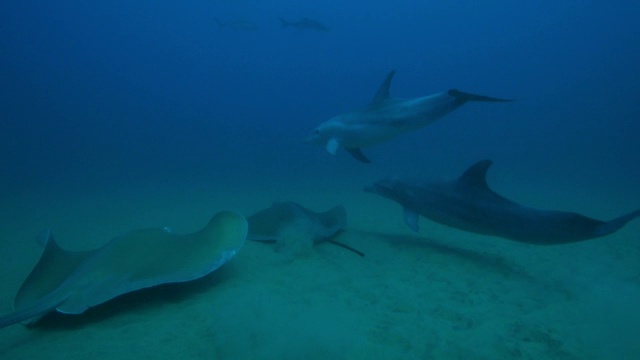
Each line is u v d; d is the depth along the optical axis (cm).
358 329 391
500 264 595
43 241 533
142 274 424
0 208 1082
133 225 866
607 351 363
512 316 430
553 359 352
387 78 852
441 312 437
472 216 568
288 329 385
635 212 460
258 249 627
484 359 348
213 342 368
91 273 419
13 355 356
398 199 666
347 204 1099
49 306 369
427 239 724
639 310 445
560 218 493
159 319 414
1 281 547
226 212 533
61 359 346
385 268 572
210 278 521
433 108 772
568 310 445
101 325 406
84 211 1028
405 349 360
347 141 912
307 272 546
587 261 608
